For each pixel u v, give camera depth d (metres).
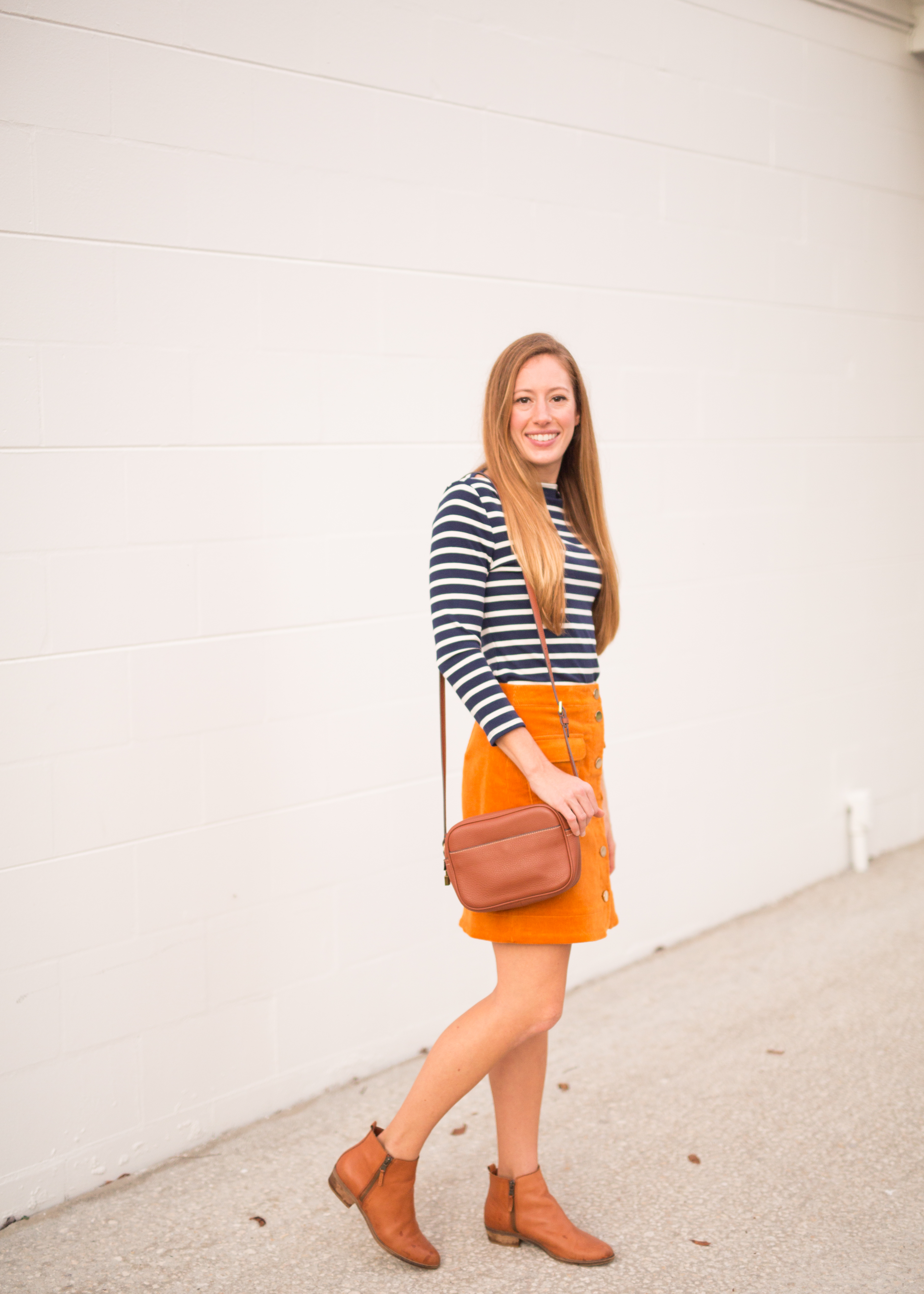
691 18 3.55
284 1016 2.79
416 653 2.99
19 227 2.27
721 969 3.53
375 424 2.87
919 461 4.54
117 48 2.37
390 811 2.97
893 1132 2.57
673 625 3.68
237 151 2.57
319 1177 2.47
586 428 2.19
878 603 4.43
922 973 3.41
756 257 3.82
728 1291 2.04
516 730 1.91
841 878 4.32
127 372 2.44
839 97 4.05
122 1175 2.52
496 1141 2.59
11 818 2.34
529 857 1.92
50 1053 2.41
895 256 4.34
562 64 3.21
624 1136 2.59
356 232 2.79
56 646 2.38
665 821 3.71
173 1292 2.08
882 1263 2.11
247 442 2.64
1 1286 2.11
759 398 3.88
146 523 2.49
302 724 2.78
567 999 3.37
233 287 2.59
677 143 3.54
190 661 2.58
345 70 2.74
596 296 3.36
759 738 4.00
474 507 2.00
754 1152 2.51
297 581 2.75
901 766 4.61
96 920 2.46
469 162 3.01
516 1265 2.13
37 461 2.33
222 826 2.65
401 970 3.02
